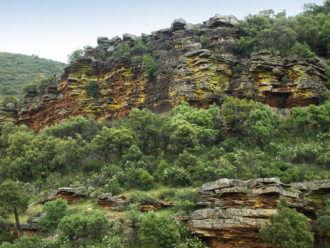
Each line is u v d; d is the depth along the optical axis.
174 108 46.22
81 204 29.52
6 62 130.62
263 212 19.66
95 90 59.59
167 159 36.12
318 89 40.72
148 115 41.25
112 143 37.56
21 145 43.16
